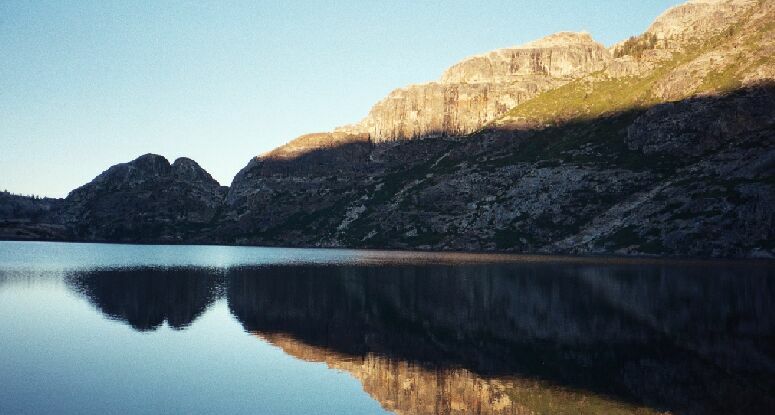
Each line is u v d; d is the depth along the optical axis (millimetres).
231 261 187375
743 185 191500
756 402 37750
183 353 53156
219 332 63125
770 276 114188
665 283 102625
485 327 65375
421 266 155125
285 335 61750
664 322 66062
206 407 37844
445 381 44094
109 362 49375
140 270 144625
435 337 60406
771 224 174500
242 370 47406
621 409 36875
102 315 72812
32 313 73688
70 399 39000
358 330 64250
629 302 81000
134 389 41594
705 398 38656
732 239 177375
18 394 39875
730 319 67125
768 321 65938
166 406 37938
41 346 55031
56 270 142750
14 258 197250
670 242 186500
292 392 41406
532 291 95312
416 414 36531
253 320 70500
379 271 138750
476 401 39188
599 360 49469
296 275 129000
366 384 43438
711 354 50750
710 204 191625
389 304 82875
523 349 54375
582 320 68312
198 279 119625
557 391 41094
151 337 60188
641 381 42969
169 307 80312
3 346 54719
